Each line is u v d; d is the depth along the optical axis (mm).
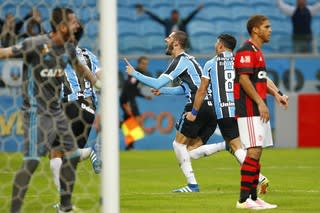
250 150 25219
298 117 57719
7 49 21984
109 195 18234
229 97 30797
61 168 22984
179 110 57062
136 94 55969
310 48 60500
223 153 52062
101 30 18406
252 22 24922
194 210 25688
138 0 69500
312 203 27438
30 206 26188
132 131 42469
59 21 22156
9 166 39750
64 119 22844
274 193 30719
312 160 47625
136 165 44781
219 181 36000
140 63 55438
